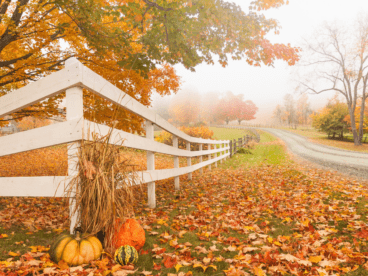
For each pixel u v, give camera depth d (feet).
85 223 6.45
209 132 59.00
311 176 23.85
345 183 19.80
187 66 17.29
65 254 5.84
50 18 15.44
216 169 32.71
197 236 8.96
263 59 16.96
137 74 17.62
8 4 15.15
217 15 12.90
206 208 12.75
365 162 40.11
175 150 16.58
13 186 7.75
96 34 15.10
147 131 12.28
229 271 6.21
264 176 24.93
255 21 14.76
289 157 50.29
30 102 7.68
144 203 13.35
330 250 7.48
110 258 6.59
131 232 7.00
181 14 13.08
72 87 7.06
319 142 106.73
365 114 98.32
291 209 12.05
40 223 9.00
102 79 8.00
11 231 7.92
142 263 6.65
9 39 14.57
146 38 15.46
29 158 32.53
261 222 10.59
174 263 6.61
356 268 6.49
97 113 16.53
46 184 7.32
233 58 16.92
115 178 6.89
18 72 15.58
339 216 10.75
